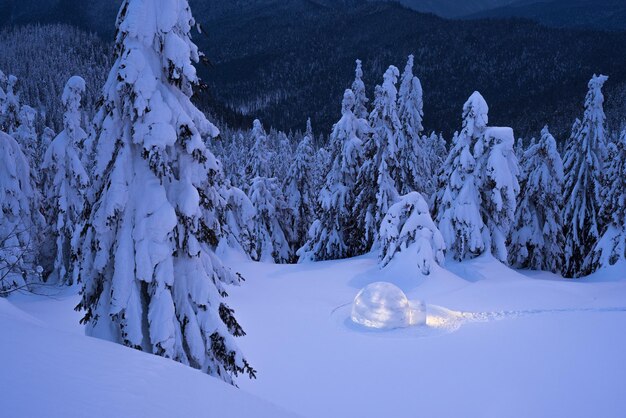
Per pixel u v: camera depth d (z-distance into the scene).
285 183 38.94
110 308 8.09
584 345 13.11
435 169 54.06
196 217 8.55
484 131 22.56
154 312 8.04
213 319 8.59
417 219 21.34
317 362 13.05
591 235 30.27
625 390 10.50
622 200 25.06
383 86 25.58
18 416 2.50
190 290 8.62
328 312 17.62
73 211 23.78
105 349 4.42
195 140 8.52
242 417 3.78
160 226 8.08
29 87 134.38
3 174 20.16
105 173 8.55
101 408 2.97
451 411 10.23
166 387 3.83
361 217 27.95
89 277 8.33
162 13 8.22
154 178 8.46
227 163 62.62
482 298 18.14
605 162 31.16
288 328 15.96
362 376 12.10
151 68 8.32
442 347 13.68
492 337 14.23
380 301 15.82
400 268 21.06
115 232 8.30
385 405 10.63
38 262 22.92
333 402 10.86
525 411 10.00
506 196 22.16
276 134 118.44
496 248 22.88
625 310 15.87
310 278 22.91
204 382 4.33
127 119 8.41
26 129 28.58
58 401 2.87
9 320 4.65
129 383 3.62
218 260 9.82
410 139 27.48
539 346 13.29
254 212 28.59
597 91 29.86
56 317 17.47
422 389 11.27
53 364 3.54
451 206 23.06
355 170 28.67
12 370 3.17
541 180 28.67
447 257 23.52
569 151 32.12
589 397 10.33
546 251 29.58
